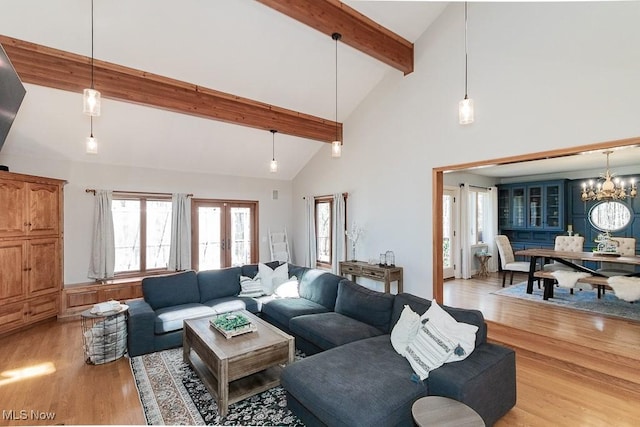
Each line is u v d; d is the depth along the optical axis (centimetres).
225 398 232
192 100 418
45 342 363
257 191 675
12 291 390
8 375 288
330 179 611
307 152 641
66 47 332
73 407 239
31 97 373
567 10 305
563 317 405
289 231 724
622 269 489
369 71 477
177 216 567
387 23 402
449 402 178
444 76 410
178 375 288
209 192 612
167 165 557
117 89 364
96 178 500
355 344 257
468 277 684
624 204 611
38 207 420
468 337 219
